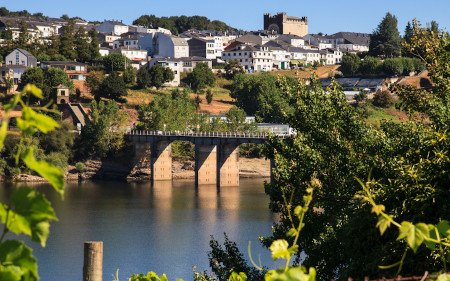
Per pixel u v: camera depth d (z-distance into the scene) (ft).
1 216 15.96
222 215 373.61
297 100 112.57
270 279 19.16
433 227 21.21
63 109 649.20
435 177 77.66
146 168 601.62
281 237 106.42
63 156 578.66
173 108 650.02
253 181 586.86
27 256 16.29
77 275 238.68
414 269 70.49
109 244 293.02
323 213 105.19
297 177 105.29
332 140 106.11
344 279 80.74
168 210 393.09
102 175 590.96
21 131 16.61
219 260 118.11
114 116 615.98
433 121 101.24
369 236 80.02
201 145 568.00
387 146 101.19
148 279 38.50
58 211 378.73
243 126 654.53
